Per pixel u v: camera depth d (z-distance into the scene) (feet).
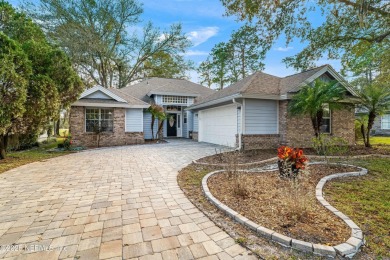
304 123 34.22
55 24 62.34
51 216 10.63
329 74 35.04
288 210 10.51
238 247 7.99
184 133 63.72
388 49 32.40
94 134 42.42
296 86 32.53
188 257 7.41
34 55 28.63
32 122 29.07
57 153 32.55
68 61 32.42
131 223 9.91
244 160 25.08
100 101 43.57
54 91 29.17
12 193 14.08
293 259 7.27
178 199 13.01
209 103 40.83
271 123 34.91
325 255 7.43
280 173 16.81
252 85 34.86
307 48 34.96
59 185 15.90
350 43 33.01
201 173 19.43
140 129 48.03
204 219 10.30
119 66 79.71
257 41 33.40
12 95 23.49
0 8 28.27
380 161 23.82
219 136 41.93
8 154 31.12
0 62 21.58
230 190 14.02
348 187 14.67
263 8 28.09
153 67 86.12
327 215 10.23
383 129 63.77
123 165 23.24
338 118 36.37
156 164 23.72
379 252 7.58
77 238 8.62
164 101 57.88
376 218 10.07
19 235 8.83
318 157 25.86
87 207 11.78
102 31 70.85
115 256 7.45
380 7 25.77
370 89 33.12
